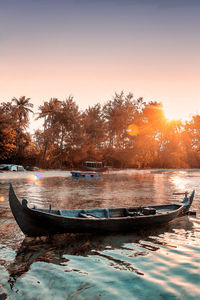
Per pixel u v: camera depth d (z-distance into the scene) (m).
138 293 4.66
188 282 5.09
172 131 82.38
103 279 5.20
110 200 15.77
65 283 5.02
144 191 21.11
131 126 68.50
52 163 60.59
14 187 21.91
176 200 16.23
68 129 57.22
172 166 81.69
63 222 7.52
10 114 52.34
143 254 6.65
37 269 5.63
